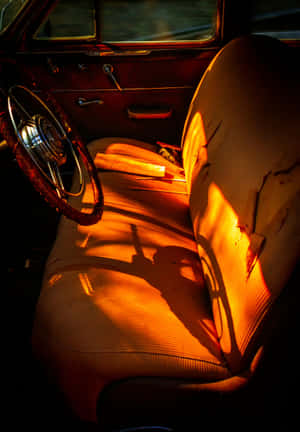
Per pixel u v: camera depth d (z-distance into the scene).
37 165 0.97
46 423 1.04
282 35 1.62
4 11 1.55
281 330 0.75
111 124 1.80
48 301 0.95
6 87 1.54
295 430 0.88
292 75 1.03
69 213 1.00
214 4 1.59
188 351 0.83
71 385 0.83
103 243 1.11
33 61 1.64
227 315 0.87
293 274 0.71
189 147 1.48
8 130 0.90
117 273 1.00
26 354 1.21
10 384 1.13
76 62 1.64
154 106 1.75
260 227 0.82
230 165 1.05
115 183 1.42
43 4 1.55
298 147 0.80
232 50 1.33
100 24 1.61
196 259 1.17
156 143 1.85
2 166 1.61
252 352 0.78
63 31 1.61
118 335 0.83
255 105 1.05
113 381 0.80
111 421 0.85
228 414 0.84
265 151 0.91
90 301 0.91
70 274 1.01
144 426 0.85
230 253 0.93
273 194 0.81
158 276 1.03
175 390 0.80
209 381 0.81
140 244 1.13
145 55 1.64
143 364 0.80
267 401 0.83
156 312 0.91
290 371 0.80
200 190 1.24
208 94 1.37
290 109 0.91
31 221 1.75
